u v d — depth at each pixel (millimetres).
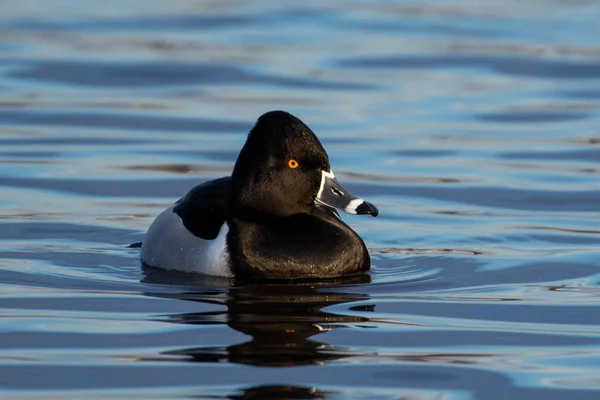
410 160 15953
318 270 10516
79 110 18625
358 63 22125
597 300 9922
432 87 20469
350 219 13195
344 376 7875
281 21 26031
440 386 7742
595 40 23750
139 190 14352
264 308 9484
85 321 9102
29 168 15305
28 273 10680
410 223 13016
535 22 25719
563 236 12406
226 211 10891
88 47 22984
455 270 10977
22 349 8414
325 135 17219
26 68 21297
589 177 15141
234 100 19359
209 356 8227
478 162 15906
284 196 10648
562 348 8562
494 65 22016
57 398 7457
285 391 7590
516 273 10875
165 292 10008
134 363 8094
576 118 18469
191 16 26391
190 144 16781
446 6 27984
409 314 9414
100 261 11211
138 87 20250
